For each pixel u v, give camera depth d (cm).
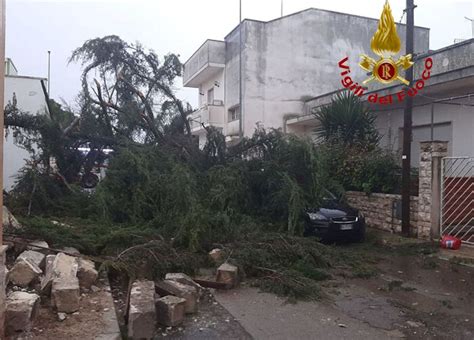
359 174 1265
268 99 2030
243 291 636
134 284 544
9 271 543
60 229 756
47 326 445
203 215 834
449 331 486
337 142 1402
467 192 1045
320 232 993
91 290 569
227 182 1007
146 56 1340
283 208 999
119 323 483
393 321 518
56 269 546
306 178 1037
